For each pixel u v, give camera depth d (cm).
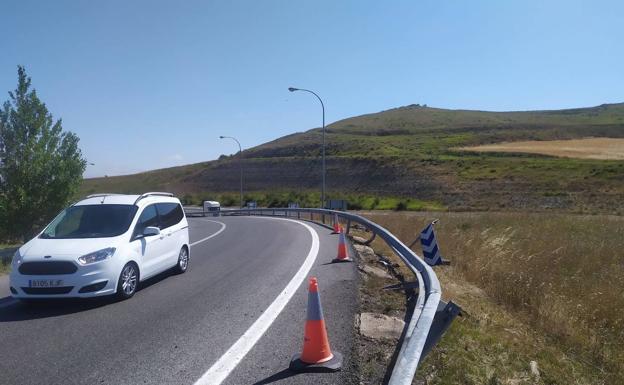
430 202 6081
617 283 1072
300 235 2052
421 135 12938
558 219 2466
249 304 838
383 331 666
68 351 614
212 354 595
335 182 8288
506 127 13425
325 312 778
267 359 576
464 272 1217
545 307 874
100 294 826
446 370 541
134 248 916
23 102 1892
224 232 2342
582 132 11931
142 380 521
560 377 607
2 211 1803
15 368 560
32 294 807
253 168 9688
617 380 649
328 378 517
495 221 2408
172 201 1168
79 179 1964
